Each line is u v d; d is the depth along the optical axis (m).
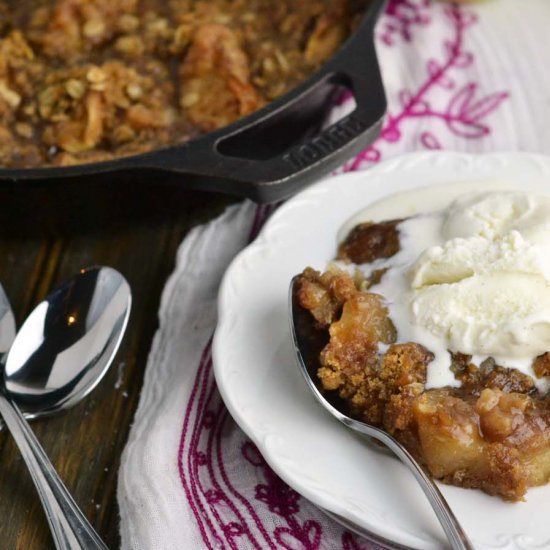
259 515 0.67
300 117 0.75
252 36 0.84
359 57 0.74
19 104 0.81
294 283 0.69
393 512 0.64
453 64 0.86
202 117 0.80
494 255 0.67
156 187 0.73
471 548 0.61
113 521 0.68
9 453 0.69
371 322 0.67
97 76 0.81
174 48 0.83
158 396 0.71
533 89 0.85
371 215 0.73
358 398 0.66
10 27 0.85
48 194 0.73
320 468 0.65
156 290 0.76
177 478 0.67
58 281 0.77
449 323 0.66
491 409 0.64
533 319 0.65
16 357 0.71
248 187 0.70
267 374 0.68
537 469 0.64
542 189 0.74
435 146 0.82
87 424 0.71
